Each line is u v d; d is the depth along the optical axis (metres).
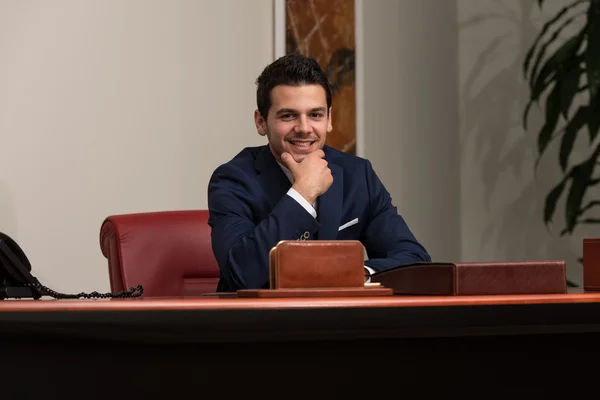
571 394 2.51
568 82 8.66
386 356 2.28
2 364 2.00
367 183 5.11
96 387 2.06
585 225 9.93
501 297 2.52
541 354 2.47
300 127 4.49
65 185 7.23
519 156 10.28
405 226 5.10
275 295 2.59
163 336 2.07
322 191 4.09
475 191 10.20
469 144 10.20
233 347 2.15
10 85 6.99
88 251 7.35
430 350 2.33
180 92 7.92
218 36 8.19
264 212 4.69
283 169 4.81
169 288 5.24
